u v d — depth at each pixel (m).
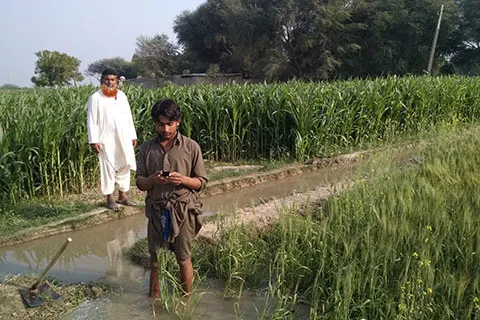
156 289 4.29
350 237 4.62
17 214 6.62
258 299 4.31
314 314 3.59
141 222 6.70
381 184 5.98
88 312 4.13
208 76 40.47
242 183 8.59
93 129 6.42
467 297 3.68
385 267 3.88
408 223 4.63
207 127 10.62
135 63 50.94
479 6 41.38
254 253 4.91
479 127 12.34
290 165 9.73
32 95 10.01
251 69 43.41
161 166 3.92
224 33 46.19
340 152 10.53
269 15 38.69
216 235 5.36
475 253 4.09
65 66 42.00
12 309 4.02
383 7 39.19
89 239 6.12
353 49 38.19
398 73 40.62
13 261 5.42
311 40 37.66
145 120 9.63
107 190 6.70
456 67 45.94
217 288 4.54
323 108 10.55
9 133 6.84
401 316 3.40
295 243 4.79
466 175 6.60
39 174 7.45
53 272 5.08
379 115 11.74
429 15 38.66
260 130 10.56
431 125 12.24
